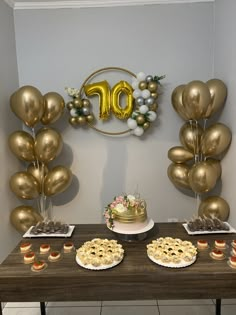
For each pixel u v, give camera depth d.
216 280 1.32
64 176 2.31
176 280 1.32
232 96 2.18
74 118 2.52
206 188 2.15
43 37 2.59
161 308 2.04
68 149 2.70
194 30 2.56
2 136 2.31
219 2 2.40
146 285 1.33
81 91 2.60
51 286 1.34
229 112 2.24
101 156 2.71
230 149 2.25
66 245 1.59
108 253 1.44
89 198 2.76
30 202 2.76
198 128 2.32
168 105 2.64
